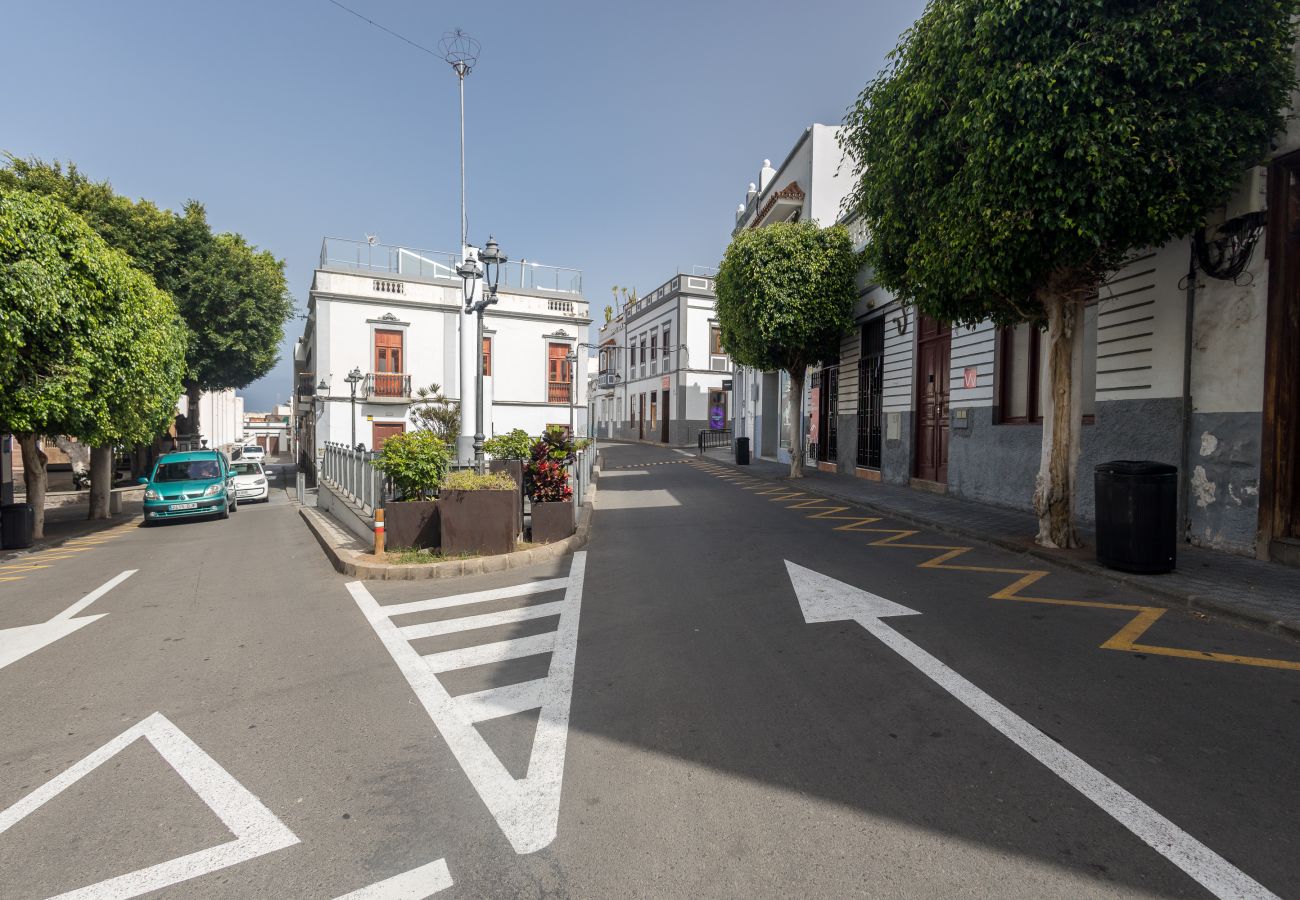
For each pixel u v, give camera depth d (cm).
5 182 2106
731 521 1112
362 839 282
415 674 478
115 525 1834
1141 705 379
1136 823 272
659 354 4138
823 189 2167
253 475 2545
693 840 273
